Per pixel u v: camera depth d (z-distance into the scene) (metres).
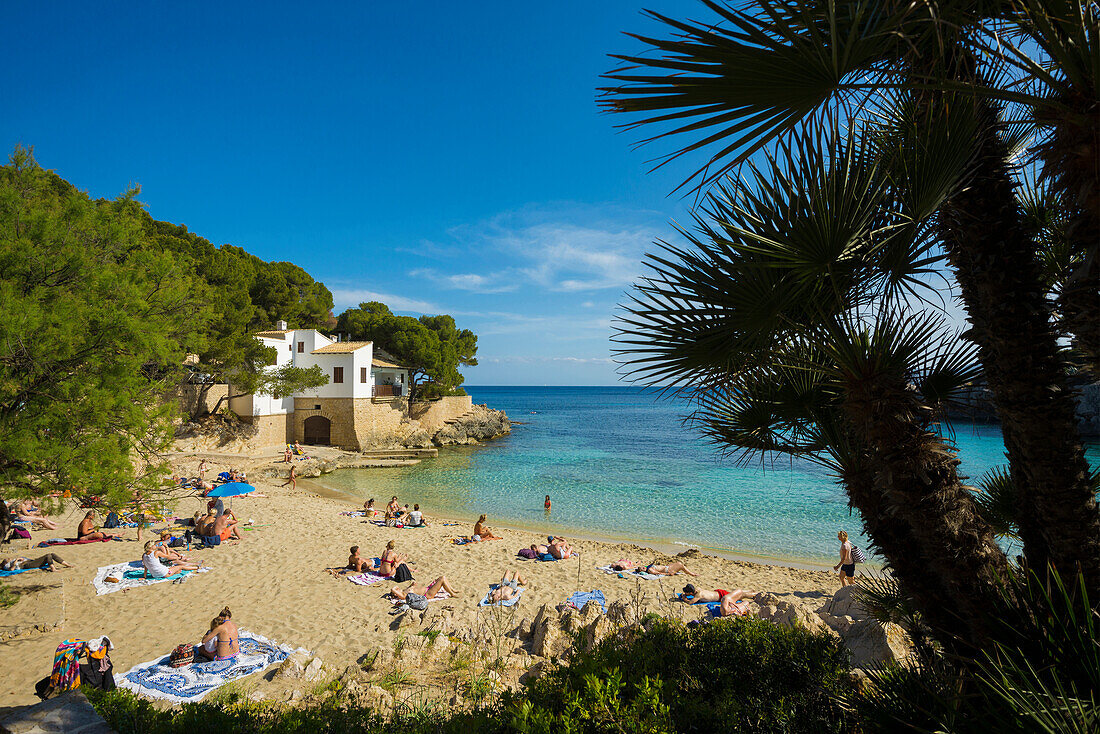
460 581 14.96
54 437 8.81
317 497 28.78
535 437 69.50
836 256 2.73
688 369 3.27
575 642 8.05
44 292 9.40
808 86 2.25
